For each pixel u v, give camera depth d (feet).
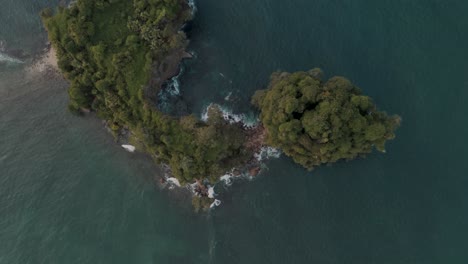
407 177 282.15
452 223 274.36
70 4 319.06
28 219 299.79
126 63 282.36
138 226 297.12
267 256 282.36
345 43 304.50
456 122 286.05
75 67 297.74
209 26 316.81
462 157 280.51
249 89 306.96
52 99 320.91
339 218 281.95
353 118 255.70
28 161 310.04
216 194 295.89
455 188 277.64
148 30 284.00
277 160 295.69
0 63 328.70
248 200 293.23
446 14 303.48
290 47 308.40
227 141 282.97
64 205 301.84
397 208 279.08
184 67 314.96
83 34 281.74
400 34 302.45
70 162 309.22
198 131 277.64
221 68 312.09
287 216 286.66
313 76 275.18
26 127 316.40
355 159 286.87
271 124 271.28
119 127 305.73
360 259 275.18
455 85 291.17
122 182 305.12
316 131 255.29
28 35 331.77
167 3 291.99
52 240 295.89
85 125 314.96
